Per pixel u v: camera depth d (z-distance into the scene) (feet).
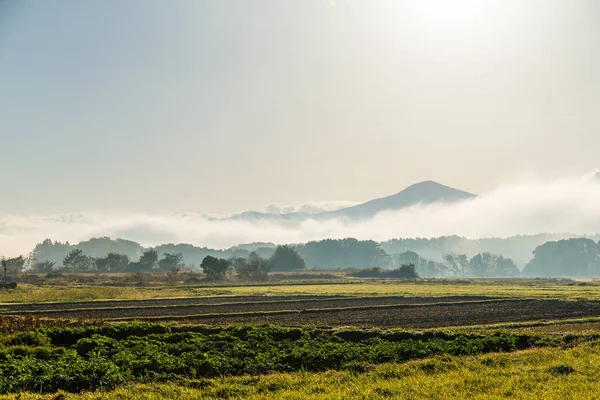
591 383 66.13
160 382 71.87
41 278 527.81
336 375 75.41
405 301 232.94
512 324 138.62
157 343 102.73
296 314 181.88
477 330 125.59
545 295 257.96
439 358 85.40
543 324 139.64
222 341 102.89
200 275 598.34
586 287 365.61
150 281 490.08
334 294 281.33
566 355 84.84
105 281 480.64
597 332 112.16
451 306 206.28
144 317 172.14
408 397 62.23
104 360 82.17
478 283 490.08
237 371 78.74
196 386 70.18
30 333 108.27
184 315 180.04
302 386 68.64
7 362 81.41
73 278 520.83
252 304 224.74
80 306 219.41
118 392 65.10
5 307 215.31
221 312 191.93
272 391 66.90
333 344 97.60
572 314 170.09
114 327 123.34
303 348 91.91
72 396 63.87
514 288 351.25
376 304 219.20
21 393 64.39
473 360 84.23
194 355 85.15
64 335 116.06
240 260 650.02
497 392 63.57
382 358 85.92
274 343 102.37
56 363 79.92
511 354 89.51
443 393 63.36
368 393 63.77
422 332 116.78
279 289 352.90
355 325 146.20
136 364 78.43
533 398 60.34
